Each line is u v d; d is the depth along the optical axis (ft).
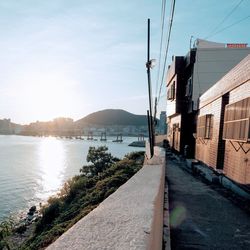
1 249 30.73
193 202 22.53
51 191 206.80
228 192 26.45
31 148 581.53
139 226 3.80
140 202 5.34
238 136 23.91
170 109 78.23
